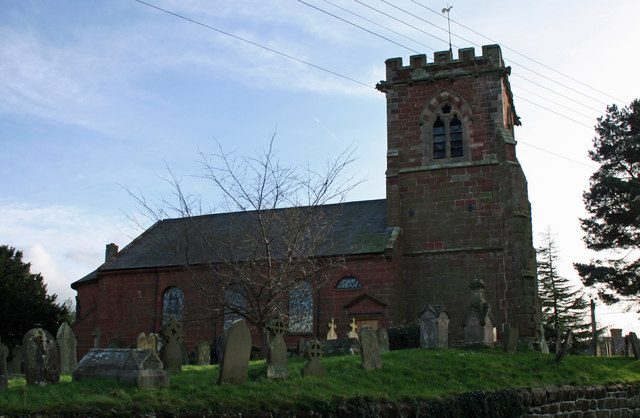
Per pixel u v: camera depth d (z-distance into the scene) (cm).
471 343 2725
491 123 4150
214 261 3906
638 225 4938
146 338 2491
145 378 1636
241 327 1805
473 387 2077
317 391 1770
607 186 4919
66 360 2247
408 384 2011
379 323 3716
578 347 5800
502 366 2369
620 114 5191
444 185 4116
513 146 4059
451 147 4206
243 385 1750
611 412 2352
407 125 4309
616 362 2766
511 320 3750
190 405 1554
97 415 1438
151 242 4600
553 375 2362
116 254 4512
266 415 1596
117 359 1708
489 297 3847
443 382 2094
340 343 2689
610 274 4919
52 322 5178
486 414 1933
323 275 3588
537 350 3139
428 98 4309
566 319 6719
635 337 2902
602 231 5034
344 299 3809
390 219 4116
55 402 1469
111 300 4294
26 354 1703
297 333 3812
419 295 3966
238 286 3450
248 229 3688
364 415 1697
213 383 1748
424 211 4109
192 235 4425
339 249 3944
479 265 3912
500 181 4016
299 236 3350
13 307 4962
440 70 4325
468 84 4244
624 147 5056
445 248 4003
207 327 3947
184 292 4084
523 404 2050
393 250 3847
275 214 3469
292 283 2967
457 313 3881
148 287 4225
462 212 4034
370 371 2088
